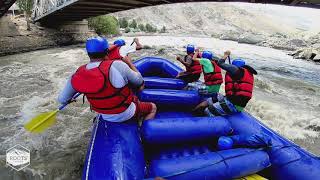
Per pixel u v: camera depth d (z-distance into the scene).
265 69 15.72
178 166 2.95
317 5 9.30
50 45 22.98
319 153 5.10
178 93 4.62
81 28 28.84
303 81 12.38
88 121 6.06
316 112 7.25
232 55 21.98
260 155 3.23
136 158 3.06
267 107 7.30
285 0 9.52
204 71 4.68
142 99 4.48
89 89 2.99
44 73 11.00
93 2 14.91
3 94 8.02
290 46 32.56
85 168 3.01
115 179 2.72
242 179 3.12
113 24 37.09
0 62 14.07
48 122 3.54
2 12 17.72
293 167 3.29
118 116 3.29
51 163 4.40
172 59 13.84
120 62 3.07
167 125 3.47
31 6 26.34
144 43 28.11
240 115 4.16
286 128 6.11
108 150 3.07
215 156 3.11
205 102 4.47
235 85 4.06
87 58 15.45
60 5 17.62
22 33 20.75
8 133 5.44
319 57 21.33
